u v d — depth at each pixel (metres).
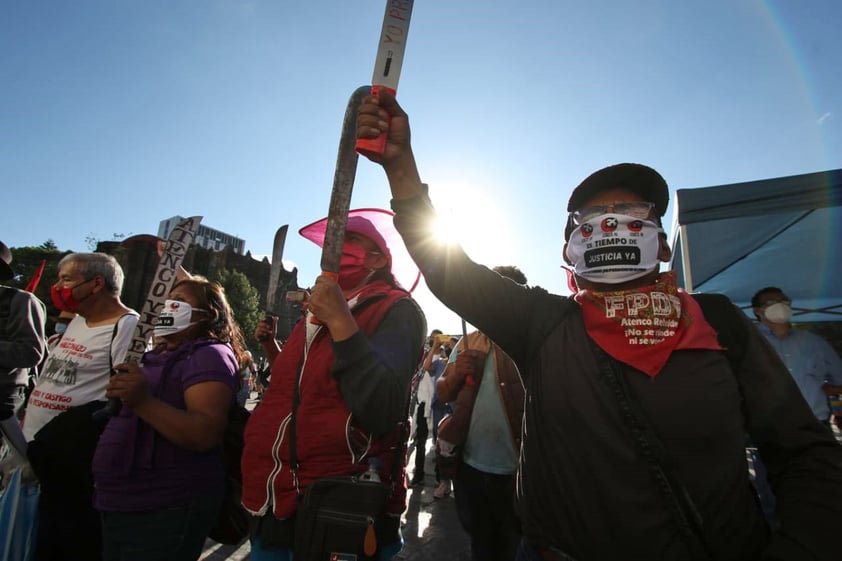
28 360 2.60
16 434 2.23
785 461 1.07
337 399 1.44
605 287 1.29
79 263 2.51
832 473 0.98
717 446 1.01
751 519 1.02
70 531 2.21
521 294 1.34
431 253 1.32
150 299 1.79
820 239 4.64
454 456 2.51
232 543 2.20
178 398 1.90
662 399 1.04
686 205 5.27
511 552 2.36
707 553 0.97
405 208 1.31
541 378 1.21
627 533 1.00
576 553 1.07
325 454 1.40
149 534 1.77
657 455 1.01
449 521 4.29
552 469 1.13
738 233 4.99
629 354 1.10
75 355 2.44
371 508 1.29
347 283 1.79
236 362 2.07
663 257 1.34
